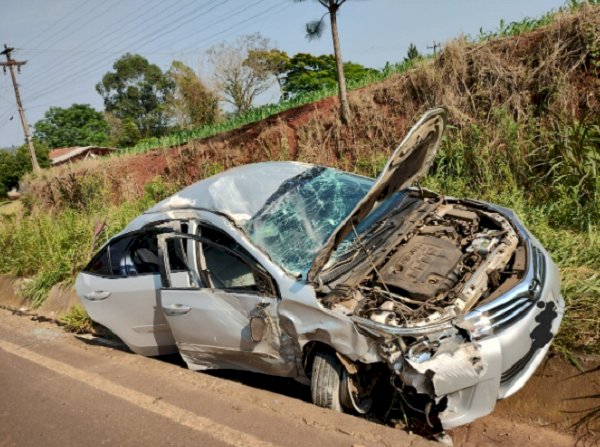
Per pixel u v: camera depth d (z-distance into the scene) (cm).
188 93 2345
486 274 400
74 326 740
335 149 1078
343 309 382
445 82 951
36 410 489
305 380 436
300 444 363
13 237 1164
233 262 494
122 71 5584
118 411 460
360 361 371
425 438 368
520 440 373
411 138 419
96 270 604
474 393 333
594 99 775
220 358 491
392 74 1234
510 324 353
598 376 380
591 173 650
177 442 394
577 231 602
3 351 682
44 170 2081
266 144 1257
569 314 429
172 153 1597
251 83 2527
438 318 357
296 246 461
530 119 788
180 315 495
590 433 363
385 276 416
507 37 956
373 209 479
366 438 357
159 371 538
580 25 820
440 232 470
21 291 963
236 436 387
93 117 6850
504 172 748
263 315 428
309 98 1496
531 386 401
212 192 514
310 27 1034
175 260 512
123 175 1645
